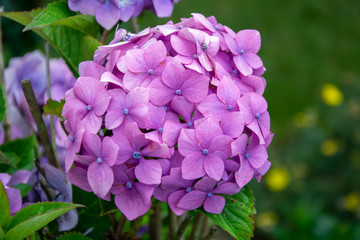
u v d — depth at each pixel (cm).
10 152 67
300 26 307
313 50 291
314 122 218
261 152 56
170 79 54
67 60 66
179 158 54
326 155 206
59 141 70
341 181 202
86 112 54
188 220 64
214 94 55
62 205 53
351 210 196
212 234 69
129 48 56
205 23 58
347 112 211
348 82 225
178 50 55
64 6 63
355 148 205
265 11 315
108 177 53
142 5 64
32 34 121
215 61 57
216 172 54
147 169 53
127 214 54
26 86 62
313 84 267
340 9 322
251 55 59
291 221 182
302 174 207
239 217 57
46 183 64
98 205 64
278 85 265
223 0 315
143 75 55
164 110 54
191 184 55
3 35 121
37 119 64
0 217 53
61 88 72
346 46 297
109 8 62
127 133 53
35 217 52
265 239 192
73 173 55
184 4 301
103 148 53
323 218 180
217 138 54
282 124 244
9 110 73
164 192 55
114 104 54
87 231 66
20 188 64
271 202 199
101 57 58
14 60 74
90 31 65
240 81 58
